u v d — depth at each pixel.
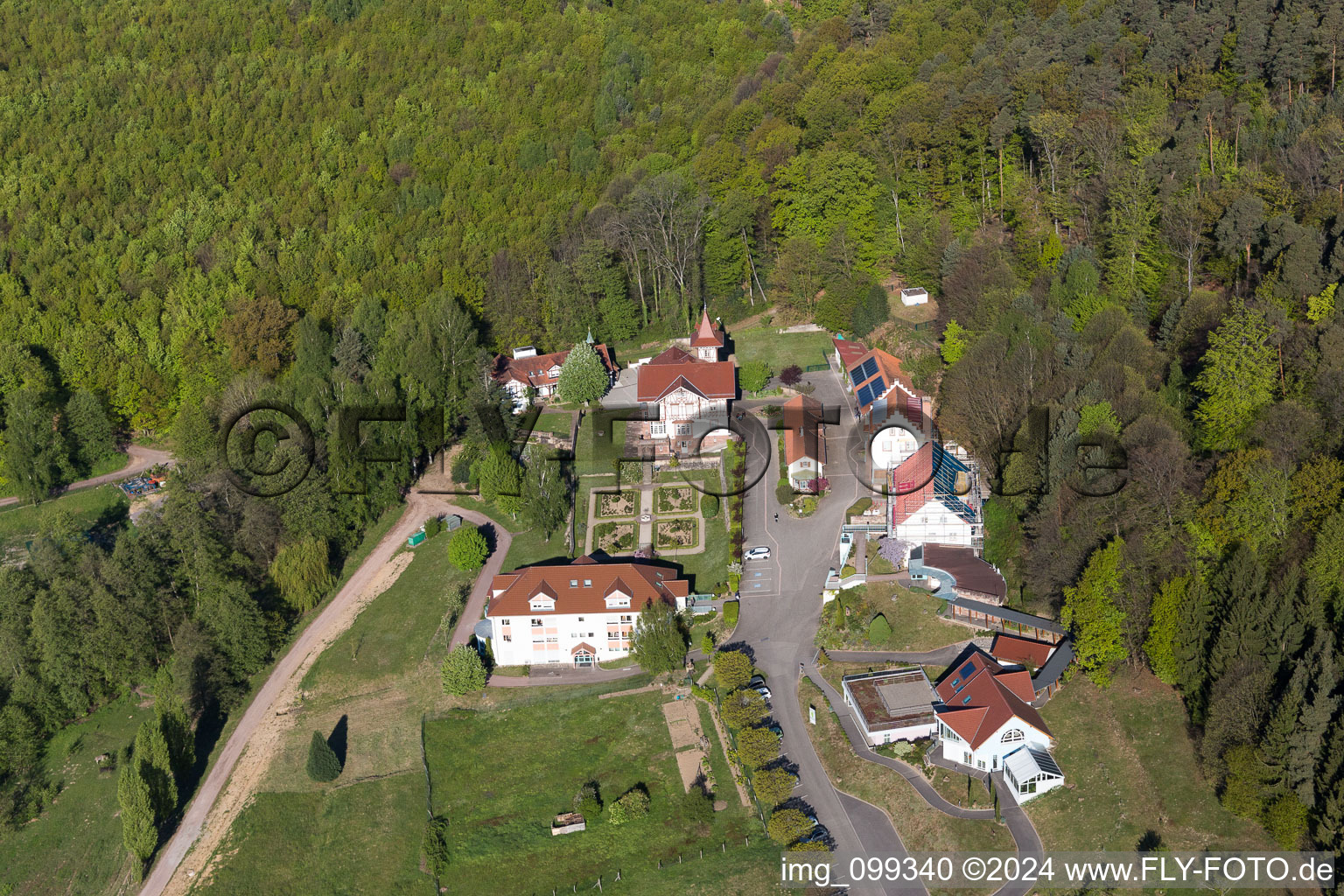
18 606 132.12
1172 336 127.50
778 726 108.12
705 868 95.06
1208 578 100.56
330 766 112.44
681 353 157.75
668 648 115.25
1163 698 101.62
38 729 124.88
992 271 148.62
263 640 129.00
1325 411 105.19
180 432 160.12
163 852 108.38
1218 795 91.94
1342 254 117.69
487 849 101.88
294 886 102.69
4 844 113.31
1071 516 110.62
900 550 125.94
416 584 139.00
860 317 166.75
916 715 105.06
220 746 119.69
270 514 141.62
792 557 129.75
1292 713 87.06
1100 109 163.75
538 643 122.38
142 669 129.00
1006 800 97.31
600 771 107.62
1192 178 146.00
